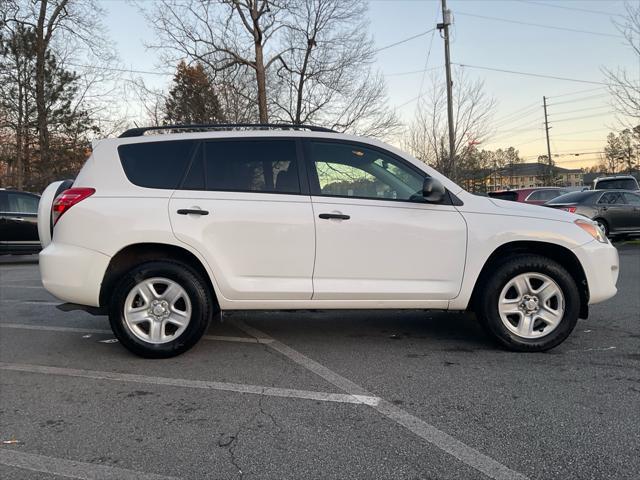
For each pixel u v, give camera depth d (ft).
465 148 81.30
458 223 13.26
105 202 12.86
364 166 13.61
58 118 82.69
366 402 10.50
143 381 11.83
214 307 13.78
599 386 11.18
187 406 10.40
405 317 17.87
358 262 13.12
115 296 13.02
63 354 13.99
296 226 12.97
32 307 20.47
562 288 13.24
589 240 13.48
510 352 13.65
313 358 13.38
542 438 8.86
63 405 10.52
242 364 12.95
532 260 13.21
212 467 8.08
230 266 12.99
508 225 13.25
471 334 15.58
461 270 13.28
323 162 13.55
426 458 8.27
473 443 8.71
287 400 10.64
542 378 11.69
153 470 8.02
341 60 74.90
